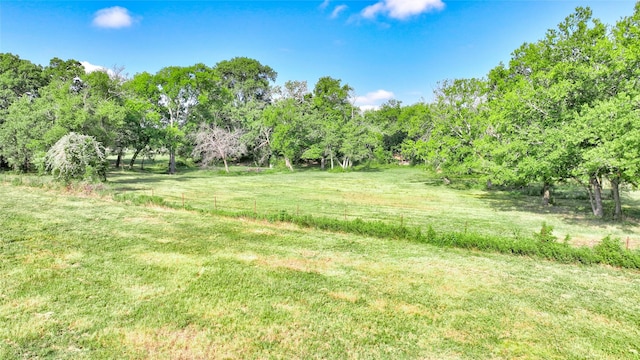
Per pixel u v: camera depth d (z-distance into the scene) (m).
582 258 11.92
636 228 17.52
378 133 59.41
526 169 18.69
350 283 10.09
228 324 7.77
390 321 8.05
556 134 17.33
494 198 28.02
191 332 7.41
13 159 31.09
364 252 12.88
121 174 41.66
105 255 11.74
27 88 43.38
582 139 15.91
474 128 31.69
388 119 71.12
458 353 6.92
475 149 31.38
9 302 8.37
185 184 33.59
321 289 9.66
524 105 20.19
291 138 53.31
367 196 28.48
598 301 9.16
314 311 8.43
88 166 24.09
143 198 20.39
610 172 17.48
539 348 7.12
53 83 35.28
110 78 43.38
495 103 27.31
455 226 17.91
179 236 14.26
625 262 11.51
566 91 18.61
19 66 43.66
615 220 19.30
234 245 13.32
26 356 6.44
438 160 34.94
